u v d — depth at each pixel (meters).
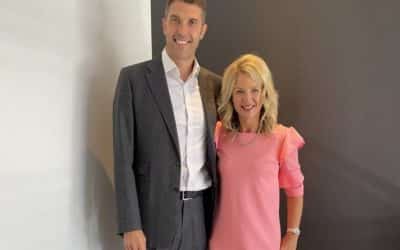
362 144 1.99
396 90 1.92
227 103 1.64
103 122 1.75
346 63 1.98
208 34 2.18
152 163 1.51
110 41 1.78
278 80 2.09
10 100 1.20
